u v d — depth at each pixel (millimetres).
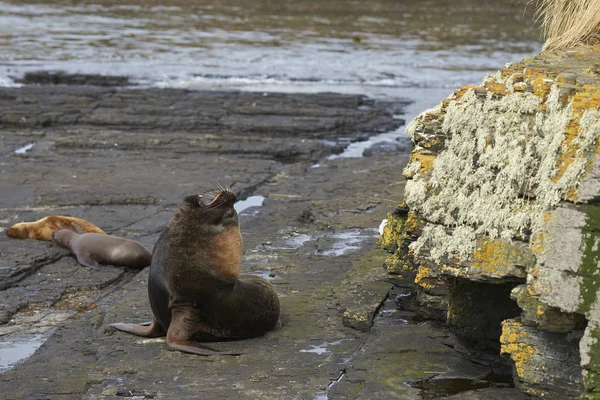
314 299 18562
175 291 15820
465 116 14656
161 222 29062
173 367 14812
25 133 44750
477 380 14109
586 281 12102
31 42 84000
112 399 13594
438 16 122438
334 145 45000
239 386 13953
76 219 26812
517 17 123812
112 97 55250
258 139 44531
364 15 120375
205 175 36188
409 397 13383
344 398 13383
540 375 12664
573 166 12453
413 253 15516
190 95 56688
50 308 20812
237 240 15906
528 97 13680
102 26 98812
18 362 16922
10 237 26297
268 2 131375
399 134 48719
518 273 13312
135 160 39094
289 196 32312
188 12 116625
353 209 28797
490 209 13820
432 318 16688
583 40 19609
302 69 73438
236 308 16031
